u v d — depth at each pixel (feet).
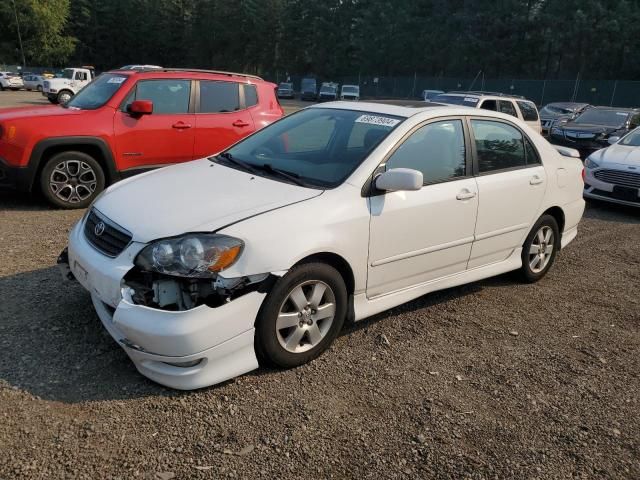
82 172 22.98
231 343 10.27
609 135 49.37
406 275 13.35
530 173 16.31
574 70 174.09
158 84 24.67
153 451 8.89
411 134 13.26
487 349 13.14
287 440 9.39
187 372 10.07
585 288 17.84
